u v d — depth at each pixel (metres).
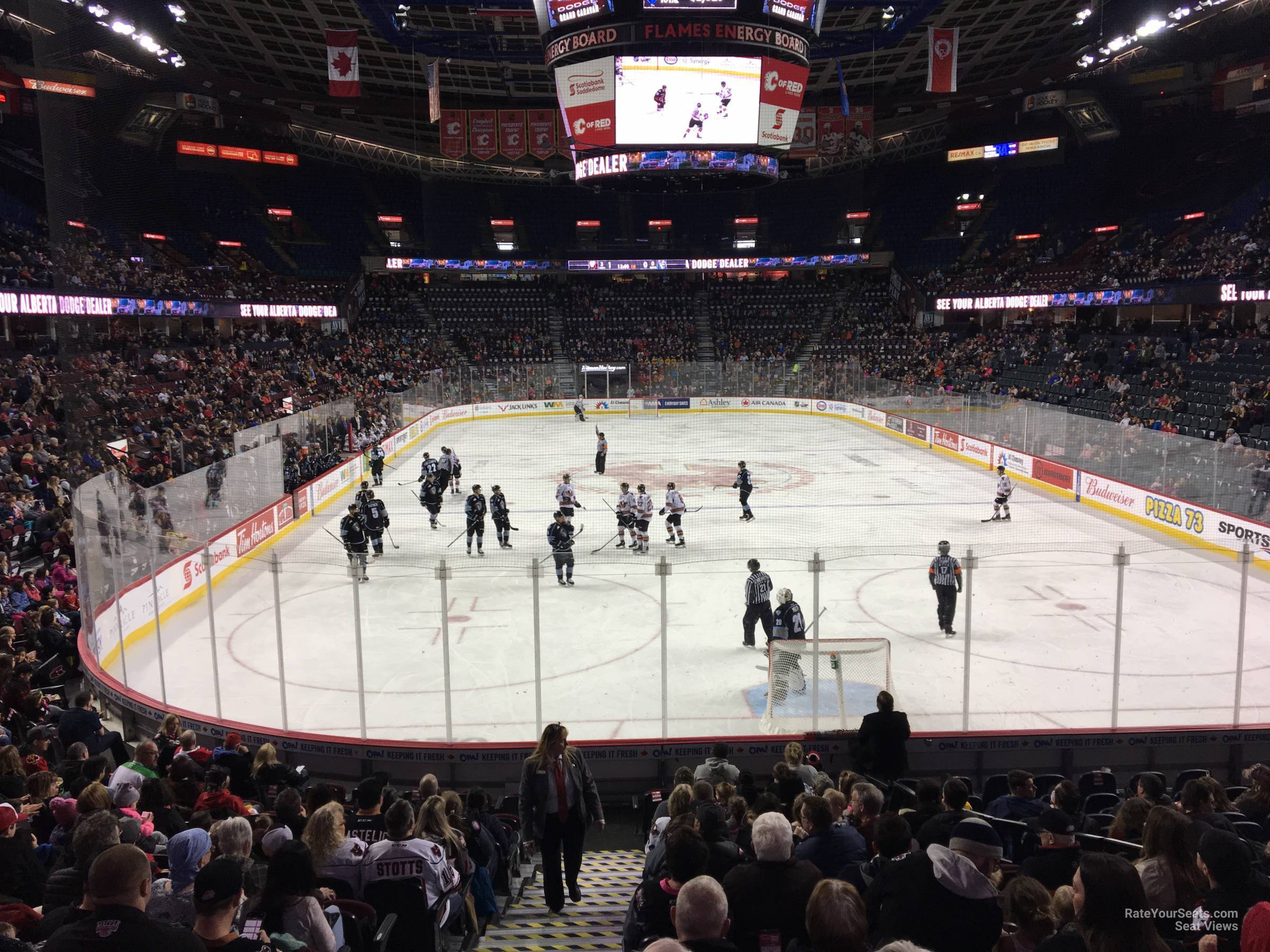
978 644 14.97
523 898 8.48
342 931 4.89
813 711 11.15
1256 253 36.97
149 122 38.78
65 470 20.25
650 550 22.02
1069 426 27.42
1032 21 42.41
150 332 35.56
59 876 4.96
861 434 42.66
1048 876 5.04
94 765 7.69
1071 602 17.17
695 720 11.77
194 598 16.16
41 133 21.59
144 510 15.62
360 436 32.03
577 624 16.20
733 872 4.57
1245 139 47.31
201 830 4.99
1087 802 8.66
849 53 37.81
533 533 24.41
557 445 40.12
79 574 13.73
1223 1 35.06
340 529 24.39
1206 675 13.46
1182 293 38.44
